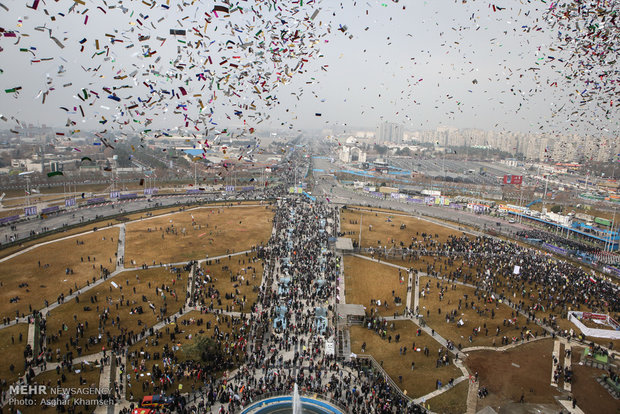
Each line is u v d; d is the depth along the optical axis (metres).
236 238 102.00
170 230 106.25
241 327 56.53
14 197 139.88
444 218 136.38
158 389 42.25
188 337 53.31
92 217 117.12
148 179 186.50
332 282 74.06
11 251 83.62
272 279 74.81
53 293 65.19
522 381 46.94
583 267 91.19
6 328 53.12
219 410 39.25
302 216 126.12
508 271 82.19
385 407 40.34
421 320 61.59
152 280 72.50
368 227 119.12
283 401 41.06
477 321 62.53
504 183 184.12
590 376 48.47
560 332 59.06
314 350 51.41
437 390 45.06
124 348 49.56
